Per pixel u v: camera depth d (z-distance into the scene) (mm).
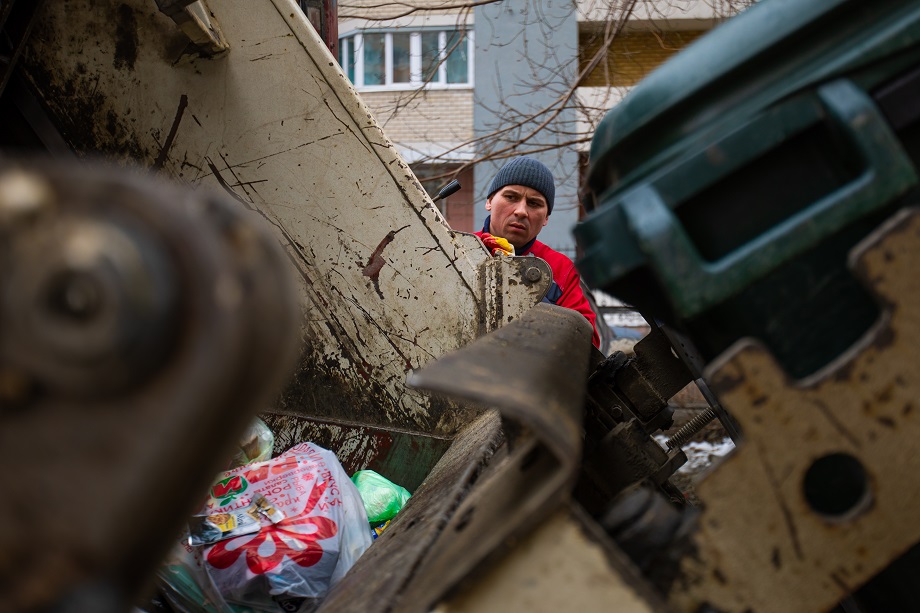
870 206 732
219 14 1996
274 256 490
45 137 2029
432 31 6953
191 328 415
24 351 419
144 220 415
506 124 5840
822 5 768
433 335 2025
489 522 700
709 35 831
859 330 765
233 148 2020
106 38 2010
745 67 787
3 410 434
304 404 2064
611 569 629
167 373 423
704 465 4449
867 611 867
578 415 711
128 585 486
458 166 5473
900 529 670
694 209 792
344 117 2014
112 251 407
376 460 2025
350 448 2035
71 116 2025
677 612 657
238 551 1448
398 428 2039
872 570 673
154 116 2020
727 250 786
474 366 683
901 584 793
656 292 858
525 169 3016
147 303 406
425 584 714
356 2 6461
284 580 1440
